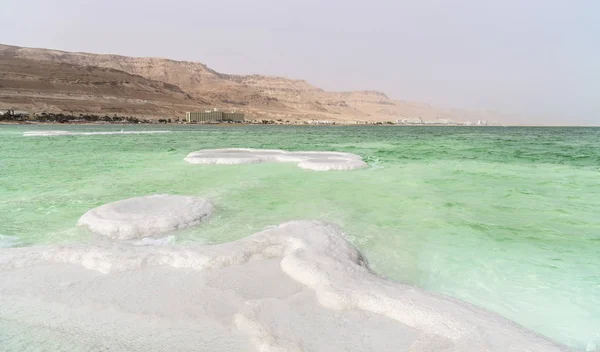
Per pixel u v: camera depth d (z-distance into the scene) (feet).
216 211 23.63
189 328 9.82
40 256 14.52
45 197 27.73
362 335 9.51
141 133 152.76
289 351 8.66
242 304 11.16
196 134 163.32
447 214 23.66
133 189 31.01
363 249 17.08
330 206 25.57
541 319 11.02
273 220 21.66
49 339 9.32
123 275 13.20
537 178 39.29
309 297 11.64
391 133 214.90
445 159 59.41
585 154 69.36
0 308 10.91
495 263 15.43
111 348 8.93
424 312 10.36
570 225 21.16
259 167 43.70
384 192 30.73
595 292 12.71
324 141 118.62
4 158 55.77
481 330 9.57
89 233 18.45
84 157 57.41
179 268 13.84
